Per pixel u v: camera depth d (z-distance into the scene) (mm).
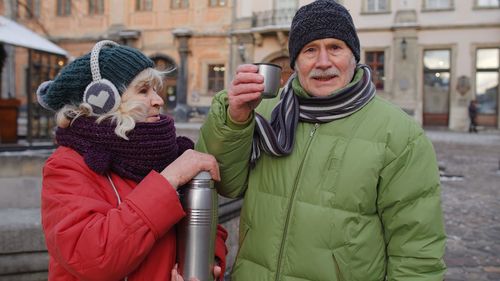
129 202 1432
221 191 1771
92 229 1382
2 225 3027
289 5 24828
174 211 1456
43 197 1483
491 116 23391
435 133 21953
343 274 1567
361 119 1655
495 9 22812
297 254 1610
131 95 1555
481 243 5219
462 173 10898
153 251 1548
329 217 1591
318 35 1611
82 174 1483
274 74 1504
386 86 24047
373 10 23984
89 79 1530
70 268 1388
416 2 23578
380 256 1632
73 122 1536
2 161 4555
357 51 1686
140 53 1609
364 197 1586
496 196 8109
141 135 1520
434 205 1601
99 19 27344
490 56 23203
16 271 3021
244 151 1651
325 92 1665
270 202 1688
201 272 1524
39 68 7992
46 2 27469
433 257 1567
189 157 1546
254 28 25000
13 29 6980
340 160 1617
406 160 1602
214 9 26016
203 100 26469
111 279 1396
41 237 3053
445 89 23828
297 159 1672
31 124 6922
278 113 1754
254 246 1700
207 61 26328
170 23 26672
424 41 23656
